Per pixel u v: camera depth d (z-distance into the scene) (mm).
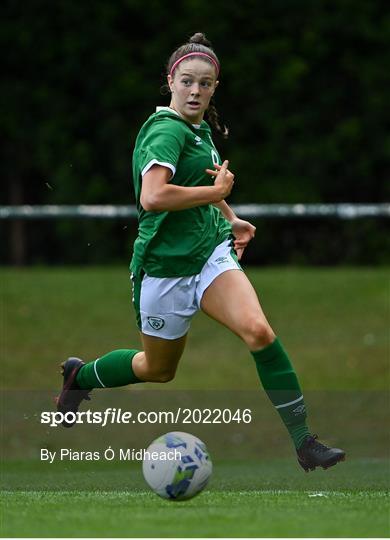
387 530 16266
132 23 74875
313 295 55906
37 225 75000
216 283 22281
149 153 21516
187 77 22234
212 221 22750
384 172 74312
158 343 23438
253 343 21703
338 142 73625
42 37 74250
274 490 24422
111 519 17281
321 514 17750
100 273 61250
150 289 22812
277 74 73688
